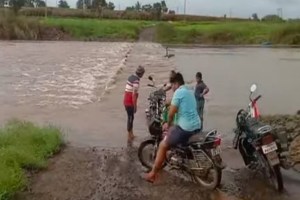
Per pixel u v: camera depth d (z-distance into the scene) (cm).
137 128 1254
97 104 1667
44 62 3422
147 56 4166
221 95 1955
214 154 768
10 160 831
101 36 7762
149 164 877
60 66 3136
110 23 8319
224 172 858
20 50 4744
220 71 3000
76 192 750
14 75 2598
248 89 2170
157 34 7625
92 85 2203
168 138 779
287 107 1688
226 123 1359
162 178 821
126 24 8331
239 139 868
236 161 931
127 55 4234
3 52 4406
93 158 943
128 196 737
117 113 1488
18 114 1473
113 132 1209
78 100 1761
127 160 934
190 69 3075
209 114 1506
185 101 769
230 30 7606
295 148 935
